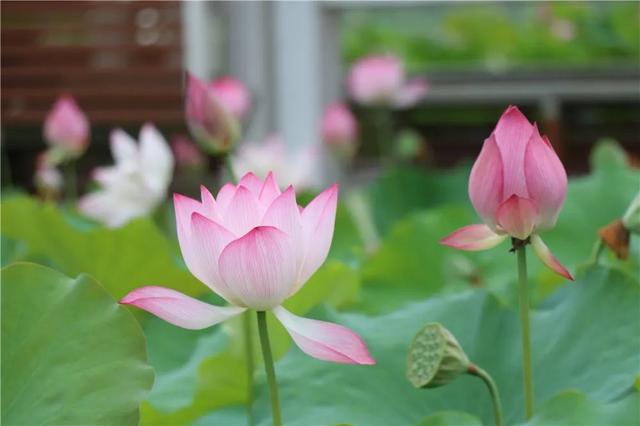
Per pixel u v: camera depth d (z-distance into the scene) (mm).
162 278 2926
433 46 8930
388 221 5488
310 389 2273
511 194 2107
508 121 2100
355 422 2242
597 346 2266
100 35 6430
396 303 3303
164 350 2744
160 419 2438
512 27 8945
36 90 6461
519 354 2318
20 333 2109
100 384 2098
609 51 8891
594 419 2090
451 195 5578
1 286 2119
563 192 2102
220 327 2721
